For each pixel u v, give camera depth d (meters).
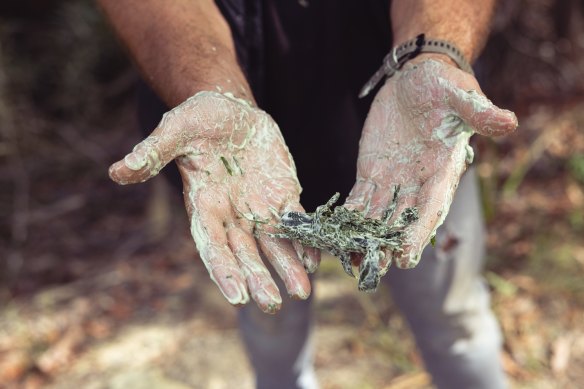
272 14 1.65
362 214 1.31
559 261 3.10
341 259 1.29
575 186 3.68
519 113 4.48
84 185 4.27
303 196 1.84
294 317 1.95
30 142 4.53
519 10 4.82
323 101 1.74
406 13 1.54
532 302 2.88
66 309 3.14
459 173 1.31
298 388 2.10
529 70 4.80
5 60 4.67
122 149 4.53
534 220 3.42
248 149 1.39
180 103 1.46
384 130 1.41
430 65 1.35
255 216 1.33
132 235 3.76
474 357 1.94
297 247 1.33
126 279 3.35
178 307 3.11
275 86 1.72
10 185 4.21
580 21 4.98
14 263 3.55
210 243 1.26
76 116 4.84
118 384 2.64
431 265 1.81
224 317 3.01
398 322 2.86
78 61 4.87
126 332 2.96
